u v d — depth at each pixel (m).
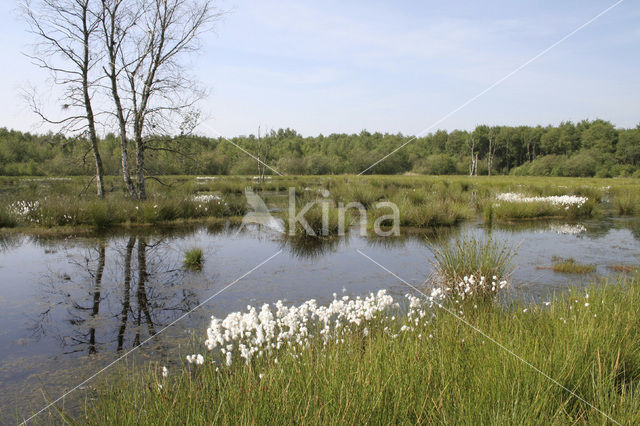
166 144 17.11
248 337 4.15
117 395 3.34
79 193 16.58
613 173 57.38
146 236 11.75
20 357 4.52
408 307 5.84
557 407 2.97
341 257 9.38
